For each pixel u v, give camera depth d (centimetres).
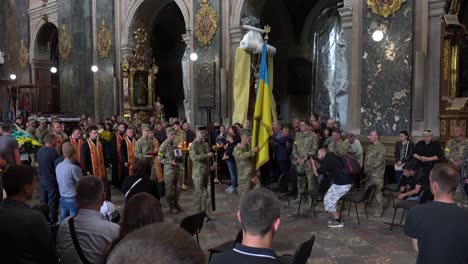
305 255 392
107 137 1140
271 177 1119
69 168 627
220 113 1462
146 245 82
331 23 1639
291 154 1006
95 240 299
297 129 1101
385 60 1051
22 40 2505
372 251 625
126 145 1052
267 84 809
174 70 2427
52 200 726
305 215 836
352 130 1128
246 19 1438
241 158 770
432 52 998
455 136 822
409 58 1010
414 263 576
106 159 1135
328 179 811
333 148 915
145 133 988
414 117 1015
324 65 1661
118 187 1108
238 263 208
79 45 2023
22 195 330
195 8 1532
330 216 821
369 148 827
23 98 2317
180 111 2417
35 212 293
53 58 2614
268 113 794
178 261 81
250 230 221
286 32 1902
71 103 2100
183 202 953
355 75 1123
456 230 267
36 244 285
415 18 1009
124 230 282
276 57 1934
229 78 1453
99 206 319
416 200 718
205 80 1495
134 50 1744
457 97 960
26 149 880
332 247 644
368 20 1080
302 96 1912
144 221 284
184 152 1019
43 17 2320
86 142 891
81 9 2003
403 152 920
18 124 1443
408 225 290
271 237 226
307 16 1845
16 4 2527
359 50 1112
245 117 1234
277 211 226
